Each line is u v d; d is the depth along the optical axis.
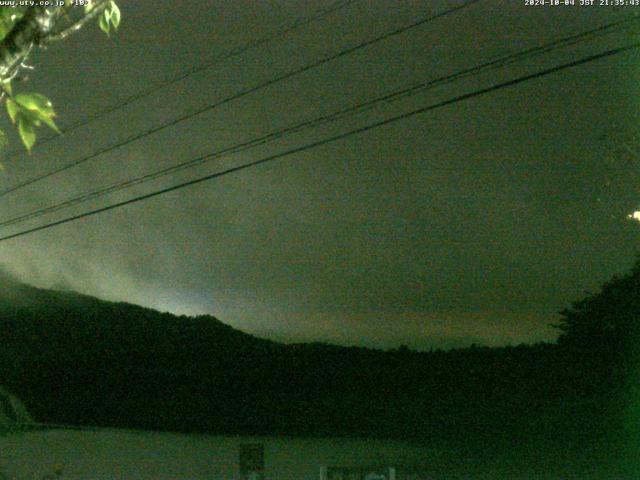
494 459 20.22
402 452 21.39
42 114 3.20
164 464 22.11
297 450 22.48
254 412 25.70
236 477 20.69
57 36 3.79
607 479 18.48
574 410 21.20
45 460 23.69
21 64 3.76
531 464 19.72
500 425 21.62
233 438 24.55
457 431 21.86
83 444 24.61
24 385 30.78
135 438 24.97
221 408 26.58
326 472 10.59
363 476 10.70
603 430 20.38
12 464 23.44
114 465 22.38
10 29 3.66
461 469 19.88
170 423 26.69
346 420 23.72
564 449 20.16
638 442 19.48
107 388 29.62
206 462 22.06
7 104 3.18
